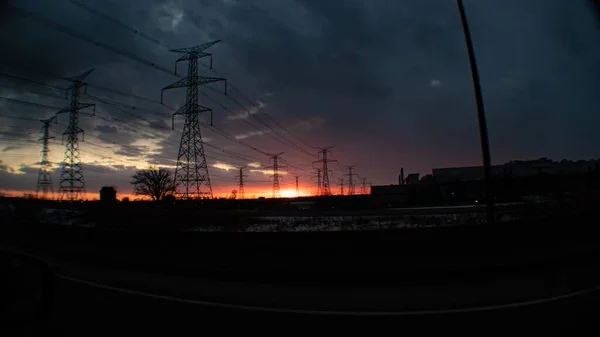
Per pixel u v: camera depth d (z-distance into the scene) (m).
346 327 4.71
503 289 6.70
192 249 10.58
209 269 8.27
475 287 6.97
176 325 4.77
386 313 5.31
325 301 6.07
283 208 40.25
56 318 4.99
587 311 5.11
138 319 5.00
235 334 4.45
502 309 5.36
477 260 8.89
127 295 6.35
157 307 5.61
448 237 10.05
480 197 50.75
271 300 6.13
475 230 10.23
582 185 22.34
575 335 4.21
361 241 9.98
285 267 8.44
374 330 4.58
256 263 8.93
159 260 9.28
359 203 50.94
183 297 6.26
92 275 8.16
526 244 10.65
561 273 7.97
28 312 3.02
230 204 38.88
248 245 10.23
